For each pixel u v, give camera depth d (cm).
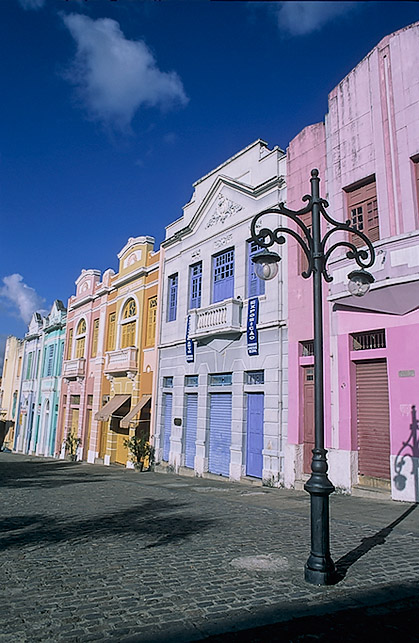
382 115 1119
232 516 851
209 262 1736
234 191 1642
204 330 1606
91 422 2583
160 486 1331
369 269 1013
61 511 909
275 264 587
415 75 1058
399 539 655
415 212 1019
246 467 1432
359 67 1198
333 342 1166
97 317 2738
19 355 4334
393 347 1023
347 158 1203
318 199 580
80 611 406
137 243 2314
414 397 970
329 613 405
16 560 561
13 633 363
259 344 1412
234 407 1489
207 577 495
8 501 1041
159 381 1986
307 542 648
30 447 3566
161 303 2044
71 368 2856
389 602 429
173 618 392
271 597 438
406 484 955
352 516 811
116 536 688
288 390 1291
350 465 1077
